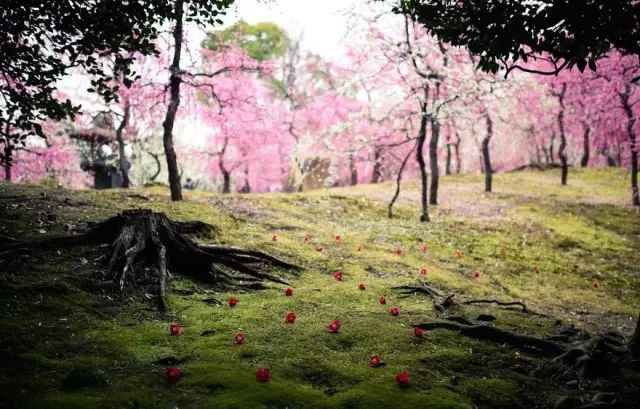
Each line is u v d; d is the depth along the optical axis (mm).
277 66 26109
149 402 4699
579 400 5609
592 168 40062
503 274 15438
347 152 23172
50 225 11031
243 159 36031
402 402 5082
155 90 22562
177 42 17125
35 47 8234
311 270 11289
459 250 17203
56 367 5234
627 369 6992
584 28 6148
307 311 8156
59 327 6301
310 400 5020
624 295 15547
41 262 8461
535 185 33562
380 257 13742
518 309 10586
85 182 36062
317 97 42000
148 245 8938
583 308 13406
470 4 6875
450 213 23141
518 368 6578
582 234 21891
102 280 8000
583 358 6754
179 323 7148
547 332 8453
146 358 5746
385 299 9469
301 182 36500
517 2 6402
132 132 29359
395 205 23734
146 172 43750
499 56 6883
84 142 32562
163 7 8086
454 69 21000
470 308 9859
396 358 6367
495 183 34125
